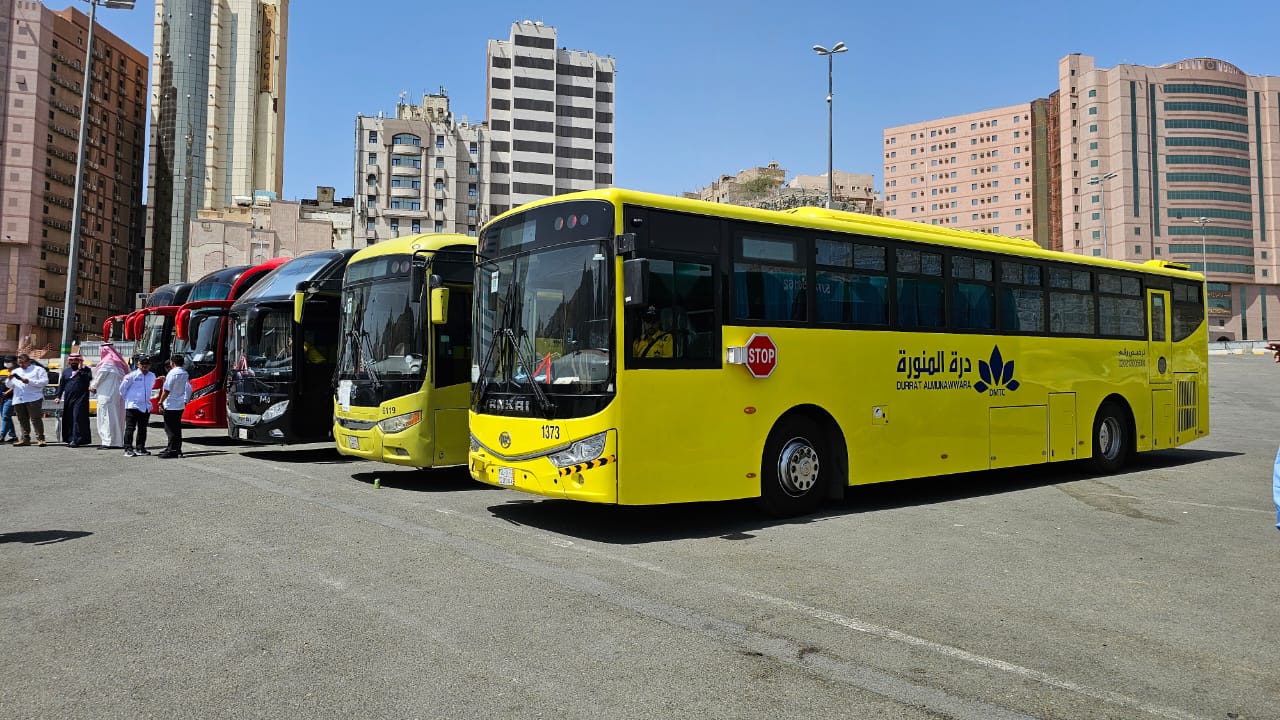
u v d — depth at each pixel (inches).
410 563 278.1
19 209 3727.9
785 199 4114.2
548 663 185.6
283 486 463.2
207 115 4739.2
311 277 604.1
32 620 218.2
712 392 338.0
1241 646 199.9
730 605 230.4
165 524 347.3
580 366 320.5
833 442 385.1
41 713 159.8
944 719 157.5
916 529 345.4
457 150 4284.0
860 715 159.2
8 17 3722.9
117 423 687.1
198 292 767.1
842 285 390.3
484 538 321.4
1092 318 514.3
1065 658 190.9
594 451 310.7
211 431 909.2
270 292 621.6
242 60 4832.7
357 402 483.8
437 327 464.4
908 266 418.0
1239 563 283.7
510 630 208.2
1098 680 177.6
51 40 3873.0
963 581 258.7
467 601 233.3
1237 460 598.2
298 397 594.2
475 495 441.7
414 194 4141.2
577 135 4670.3
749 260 358.0
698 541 320.5
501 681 175.3
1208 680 178.2
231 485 463.8
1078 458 497.0
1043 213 5398.6
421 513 378.0
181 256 4611.2
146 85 4857.3
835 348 382.6
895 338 406.9
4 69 3710.6
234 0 4849.9
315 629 209.3
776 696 167.9
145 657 190.2
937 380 422.3
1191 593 246.1
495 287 365.1
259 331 609.0
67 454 630.5
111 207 4473.4
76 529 337.7
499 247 366.9
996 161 5767.7
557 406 323.9
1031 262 478.6
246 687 172.2
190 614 222.2
